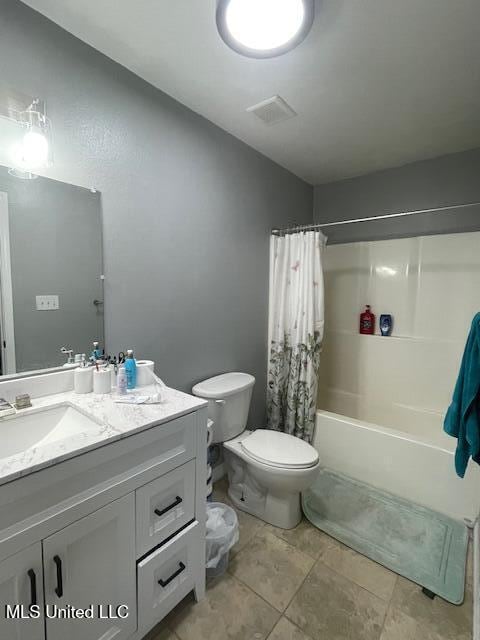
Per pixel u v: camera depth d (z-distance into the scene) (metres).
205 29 1.25
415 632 1.22
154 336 1.66
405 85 1.59
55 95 1.23
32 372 1.24
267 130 2.00
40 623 0.81
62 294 1.31
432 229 2.45
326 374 2.95
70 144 1.29
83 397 1.25
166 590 1.15
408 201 2.53
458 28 1.24
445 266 2.38
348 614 1.28
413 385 2.51
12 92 1.13
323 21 1.21
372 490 2.01
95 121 1.36
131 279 1.54
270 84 1.57
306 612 1.29
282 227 2.58
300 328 2.31
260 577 1.44
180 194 1.74
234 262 2.13
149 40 1.30
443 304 2.39
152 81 1.55
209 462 1.99
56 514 0.82
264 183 2.35
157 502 1.08
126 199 1.49
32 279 1.23
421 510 1.84
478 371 1.42
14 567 0.75
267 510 1.78
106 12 1.17
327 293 2.94
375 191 2.68
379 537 1.66
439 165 2.39
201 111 1.79
